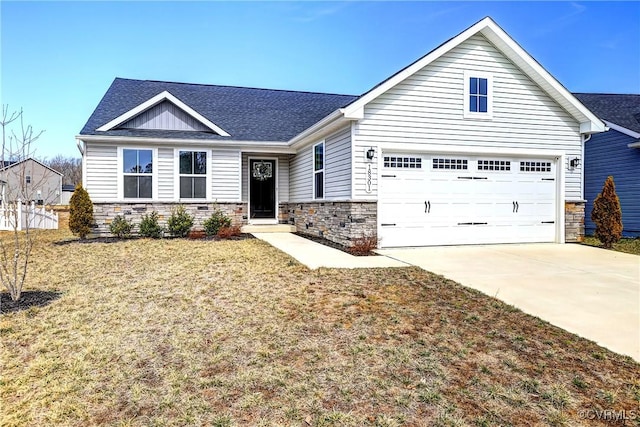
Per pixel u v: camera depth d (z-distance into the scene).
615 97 18.39
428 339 4.12
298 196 14.02
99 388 3.21
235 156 13.55
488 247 10.25
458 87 10.34
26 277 6.67
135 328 4.40
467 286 6.16
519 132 10.83
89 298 5.46
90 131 12.31
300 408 2.92
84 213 11.44
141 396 3.09
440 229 10.33
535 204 11.10
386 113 9.84
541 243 11.08
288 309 4.97
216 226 12.62
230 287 5.96
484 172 10.69
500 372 3.46
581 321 4.70
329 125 10.21
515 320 4.72
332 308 5.01
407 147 9.98
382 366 3.55
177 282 6.27
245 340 4.09
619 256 9.01
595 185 15.95
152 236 12.12
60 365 3.57
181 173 13.02
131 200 12.51
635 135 14.04
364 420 2.77
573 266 7.79
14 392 3.15
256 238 11.91
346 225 9.89
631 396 3.11
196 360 3.67
